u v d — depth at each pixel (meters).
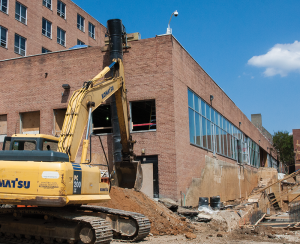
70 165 9.44
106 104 22.73
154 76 21.66
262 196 36.97
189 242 11.91
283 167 83.75
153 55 21.91
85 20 48.97
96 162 21.86
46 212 10.14
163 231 13.77
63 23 43.91
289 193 46.78
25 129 24.06
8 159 9.55
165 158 20.75
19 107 24.03
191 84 24.86
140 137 21.41
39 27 39.75
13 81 24.48
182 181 21.39
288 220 29.22
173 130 20.91
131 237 11.19
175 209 18.53
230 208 25.27
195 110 25.66
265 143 62.97
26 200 9.06
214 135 30.36
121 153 18.53
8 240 10.48
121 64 17.66
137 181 16.98
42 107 23.50
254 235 15.73
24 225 10.33
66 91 23.23
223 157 32.66
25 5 38.03
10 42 35.50
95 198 10.29
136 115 26.20
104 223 9.73
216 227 16.55
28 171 9.22
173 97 21.22
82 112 11.32
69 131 10.51
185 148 22.53
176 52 22.45
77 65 23.28
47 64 23.92
